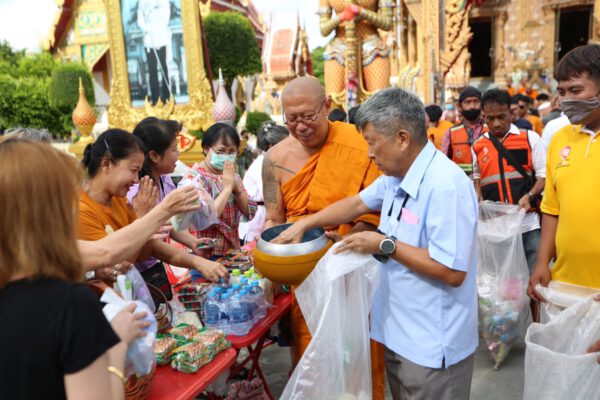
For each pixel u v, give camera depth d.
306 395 1.73
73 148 6.45
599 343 1.59
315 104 2.19
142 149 1.90
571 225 1.84
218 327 1.95
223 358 1.75
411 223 1.62
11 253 0.91
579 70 1.69
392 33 14.23
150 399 1.50
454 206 1.52
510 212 2.94
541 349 1.62
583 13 22.44
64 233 0.94
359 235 1.66
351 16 6.98
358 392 1.77
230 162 2.82
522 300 2.90
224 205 2.71
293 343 2.39
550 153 1.99
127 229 1.59
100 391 0.91
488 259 2.98
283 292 2.36
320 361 1.72
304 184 2.37
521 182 3.25
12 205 0.89
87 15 14.31
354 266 1.65
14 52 18.19
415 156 1.61
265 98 16.45
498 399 2.67
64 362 0.89
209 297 2.00
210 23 10.15
